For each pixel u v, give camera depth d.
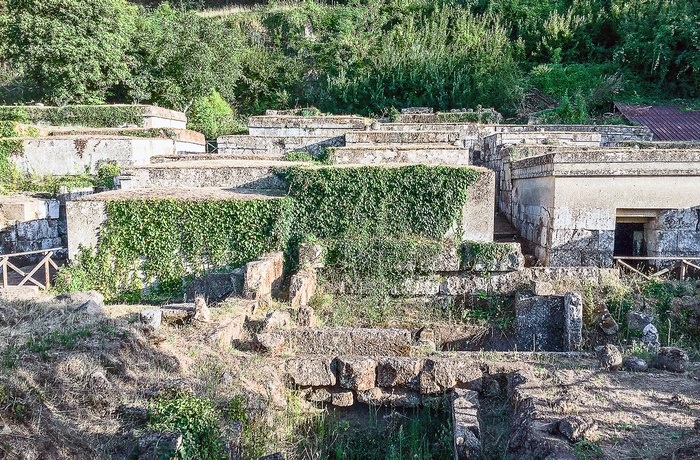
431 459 6.76
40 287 11.43
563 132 16.92
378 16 31.72
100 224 11.57
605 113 25.61
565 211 11.32
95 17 22.34
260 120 19.72
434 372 7.38
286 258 11.79
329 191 11.95
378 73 27.78
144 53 24.52
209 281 11.35
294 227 12.03
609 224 11.28
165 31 24.25
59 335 7.10
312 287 10.97
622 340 9.65
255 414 6.29
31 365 6.20
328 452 7.01
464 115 22.97
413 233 11.84
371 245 11.33
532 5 32.12
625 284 10.62
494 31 30.05
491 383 7.39
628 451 5.11
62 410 5.67
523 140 16.89
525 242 13.55
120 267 11.59
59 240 15.70
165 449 4.96
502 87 26.22
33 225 14.61
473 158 19.31
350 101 27.45
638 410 6.04
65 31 21.33
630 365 7.47
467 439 5.82
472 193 11.69
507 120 24.81
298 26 31.56
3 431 5.08
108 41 22.55
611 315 10.11
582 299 10.14
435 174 11.70
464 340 10.52
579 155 11.15
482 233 11.73
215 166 13.66
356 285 11.30
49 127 20.44
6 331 7.18
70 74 21.55
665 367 7.50
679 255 11.27
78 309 8.41
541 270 10.80
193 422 5.38
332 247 11.43
